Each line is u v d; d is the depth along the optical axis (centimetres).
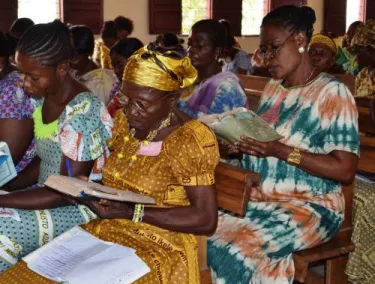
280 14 258
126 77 201
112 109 364
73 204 235
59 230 231
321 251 254
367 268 300
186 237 210
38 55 228
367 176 320
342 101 249
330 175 245
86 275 190
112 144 221
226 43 346
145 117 202
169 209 203
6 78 264
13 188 270
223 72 337
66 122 232
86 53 423
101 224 217
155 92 199
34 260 207
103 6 1009
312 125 254
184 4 1091
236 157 265
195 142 199
